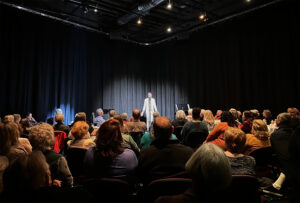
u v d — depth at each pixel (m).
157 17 7.37
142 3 6.07
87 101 7.80
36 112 6.33
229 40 7.31
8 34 5.88
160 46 9.38
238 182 1.30
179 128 3.61
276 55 6.24
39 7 6.38
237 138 1.58
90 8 6.45
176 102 8.70
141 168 1.54
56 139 2.96
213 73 7.70
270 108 6.31
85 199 0.91
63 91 7.00
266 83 6.46
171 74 8.98
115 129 1.55
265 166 2.57
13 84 5.90
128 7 6.66
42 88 6.51
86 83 7.75
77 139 2.22
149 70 9.56
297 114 3.75
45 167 0.92
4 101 5.75
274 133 2.21
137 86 9.26
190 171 0.81
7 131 1.53
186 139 3.01
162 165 1.47
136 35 8.99
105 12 6.86
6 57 5.82
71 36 7.37
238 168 1.46
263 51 6.53
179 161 1.47
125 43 9.05
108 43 8.52
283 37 6.10
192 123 3.02
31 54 6.33
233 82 7.15
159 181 1.35
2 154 1.49
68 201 0.87
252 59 6.76
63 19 6.95
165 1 6.33
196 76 8.20
